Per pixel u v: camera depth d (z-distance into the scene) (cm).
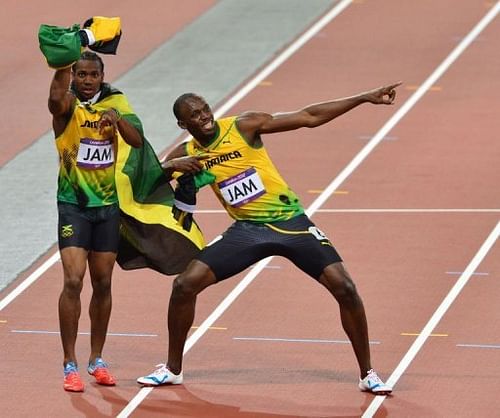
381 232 5062
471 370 3872
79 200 3728
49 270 4750
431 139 6138
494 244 4912
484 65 7131
